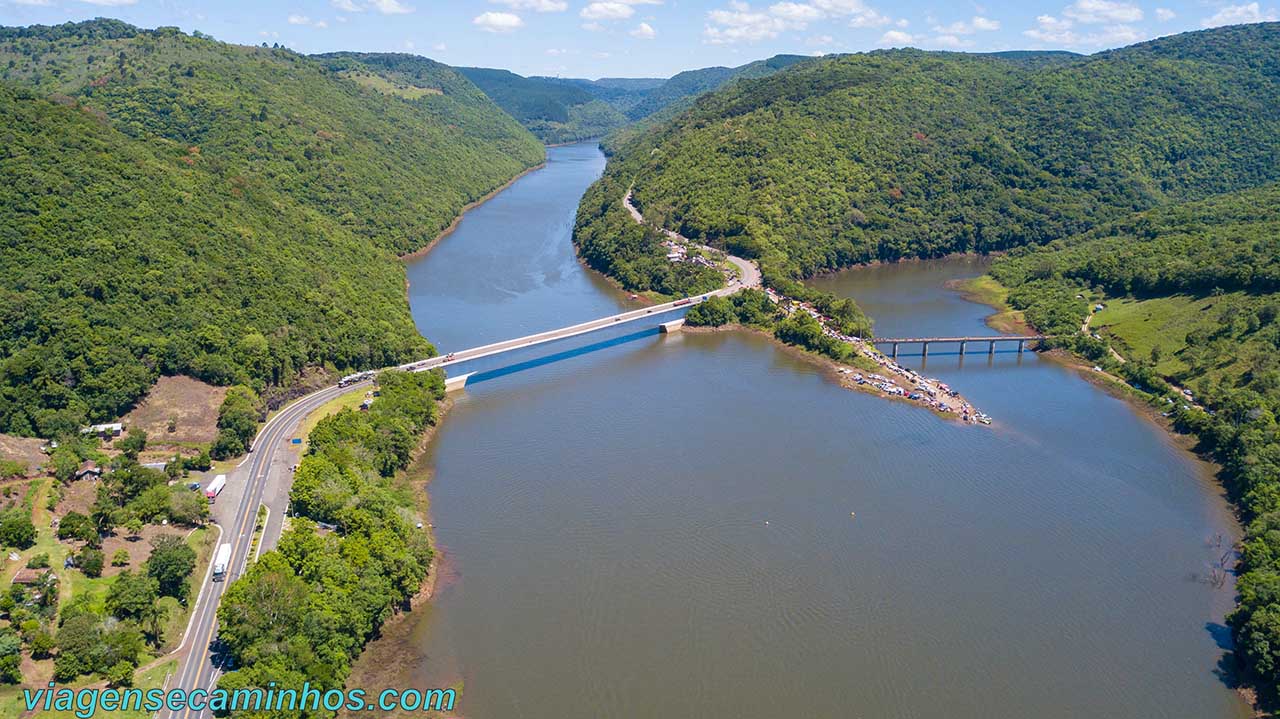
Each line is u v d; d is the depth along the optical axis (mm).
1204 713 138750
